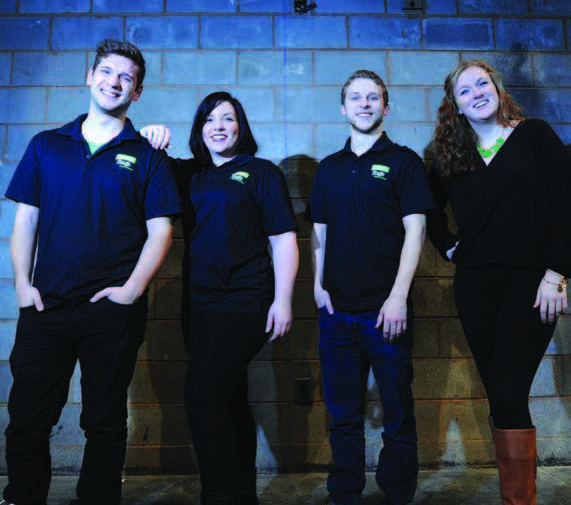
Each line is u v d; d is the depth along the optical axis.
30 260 1.69
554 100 2.53
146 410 2.32
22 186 1.70
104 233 1.64
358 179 1.83
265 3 2.53
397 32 2.54
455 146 1.74
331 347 1.84
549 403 2.36
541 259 1.58
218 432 1.60
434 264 2.43
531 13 2.54
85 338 1.60
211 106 1.87
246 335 1.67
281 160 2.46
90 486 1.56
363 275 1.78
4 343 2.34
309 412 2.34
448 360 2.39
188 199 1.87
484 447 2.34
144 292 1.69
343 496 1.76
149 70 2.48
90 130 1.76
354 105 1.89
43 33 2.49
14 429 1.55
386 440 1.72
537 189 1.60
